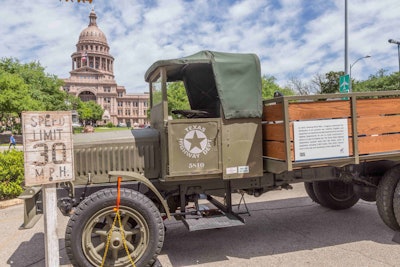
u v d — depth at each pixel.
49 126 3.10
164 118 3.91
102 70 127.94
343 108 3.93
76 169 3.93
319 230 4.86
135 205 3.47
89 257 3.39
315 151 3.82
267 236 4.69
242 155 4.01
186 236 4.79
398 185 4.26
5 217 5.98
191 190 4.25
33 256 4.18
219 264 3.80
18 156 7.41
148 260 3.51
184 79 5.01
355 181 5.03
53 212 3.20
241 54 4.04
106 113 114.25
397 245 4.19
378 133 4.10
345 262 3.72
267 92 40.09
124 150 4.06
